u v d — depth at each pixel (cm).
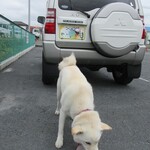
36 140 127
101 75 290
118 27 192
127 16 193
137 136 136
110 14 191
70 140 127
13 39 404
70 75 136
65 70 143
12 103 177
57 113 159
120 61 210
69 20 196
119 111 169
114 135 135
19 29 475
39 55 533
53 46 198
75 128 99
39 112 162
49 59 202
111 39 193
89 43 201
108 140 130
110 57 204
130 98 199
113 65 219
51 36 197
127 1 213
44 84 228
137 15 197
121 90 222
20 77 262
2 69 308
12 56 396
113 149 122
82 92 121
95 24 191
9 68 320
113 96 202
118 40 194
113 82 253
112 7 191
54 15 196
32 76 270
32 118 152
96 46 195
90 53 201
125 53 200
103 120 154
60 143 121
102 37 192
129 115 163
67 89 124
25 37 600
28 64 367
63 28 197
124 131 140
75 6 198
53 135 133
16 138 128
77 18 197
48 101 183
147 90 227
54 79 220
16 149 119
